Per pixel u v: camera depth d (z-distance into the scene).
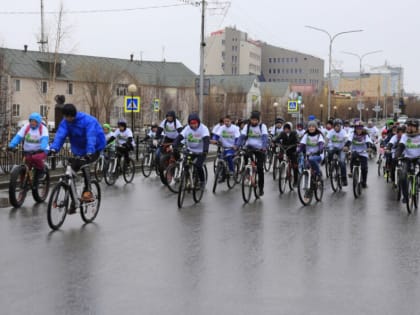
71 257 7.18
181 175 12.02
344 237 8.79
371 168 23.42
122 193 13.84
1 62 43.59
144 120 69.31
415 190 11.85
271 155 21.08
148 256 7.31
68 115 9.02
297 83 142.12
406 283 6.23
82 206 9.45
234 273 6.55
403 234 9.10
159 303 5.43
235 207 11.84
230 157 15.09
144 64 83.44
